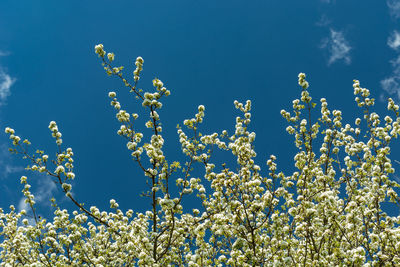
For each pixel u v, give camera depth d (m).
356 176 8.70
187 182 7.62
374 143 9.35
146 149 7.32
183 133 8.28
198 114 7.91
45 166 7.66
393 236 6.91
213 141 8.49
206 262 8.23
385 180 8.16
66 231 9.08
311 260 8.04
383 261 7.12
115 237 10.37
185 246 9.55
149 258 7.36
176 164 7.24
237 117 8.29
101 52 7.29
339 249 7.41
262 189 7.12
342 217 7.48
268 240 8.45
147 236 8.59
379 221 8.28
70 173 7.82
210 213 8.16
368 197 8.19
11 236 10.23
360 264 7.13
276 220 7.30
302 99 9.03
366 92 9.80
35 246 8.74
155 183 7.67
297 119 9.30
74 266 8.92
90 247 9.93
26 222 9.66
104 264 9.25
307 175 8.88
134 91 7.43
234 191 7.39
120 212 10.70
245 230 7.38
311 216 7.64
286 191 8.40
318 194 8.70
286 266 7.48
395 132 8.89
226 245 8.34
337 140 10.23
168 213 8.11
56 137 7.90
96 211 10.56
